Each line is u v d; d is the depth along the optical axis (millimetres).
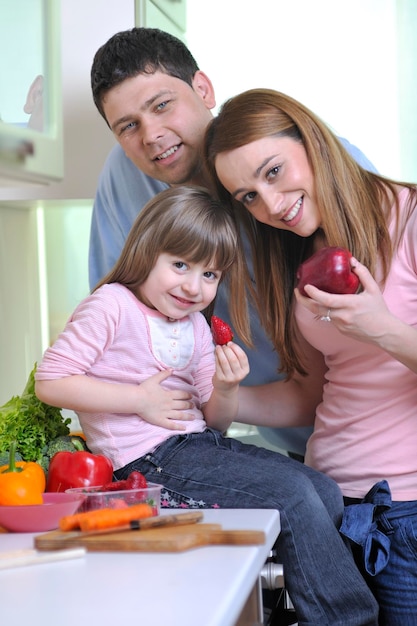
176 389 1831
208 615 917
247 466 1668
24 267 2787
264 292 2039
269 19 2783
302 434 2564
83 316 1724
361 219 1823
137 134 2145
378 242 1849
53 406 1734
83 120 2625
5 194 2596
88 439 1763
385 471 1852
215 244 1757
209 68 2822
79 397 1666
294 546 1589
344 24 2762
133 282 1803
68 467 1603
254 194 1816
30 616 940
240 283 2004
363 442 1881
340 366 1926
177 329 1829
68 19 2611
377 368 1858
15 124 1285
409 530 1823
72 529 1315
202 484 1655
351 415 1901
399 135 2771
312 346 2047
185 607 947
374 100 2773
